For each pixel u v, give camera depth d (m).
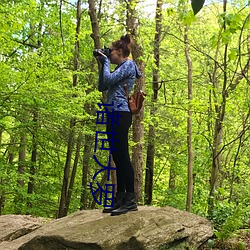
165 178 18.47
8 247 5.10
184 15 3.79
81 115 10.88
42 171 14.14
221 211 5.80
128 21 9.94
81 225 4.56
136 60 9.95
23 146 12.70
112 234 4.17
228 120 11.73
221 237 4.69
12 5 10.06
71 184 14.77
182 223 4.82
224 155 15.27
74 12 12.61
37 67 9.68
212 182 9.55
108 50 4.54
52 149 12.31
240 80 9.45
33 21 12.38
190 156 10.49
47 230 5.16
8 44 10.66
